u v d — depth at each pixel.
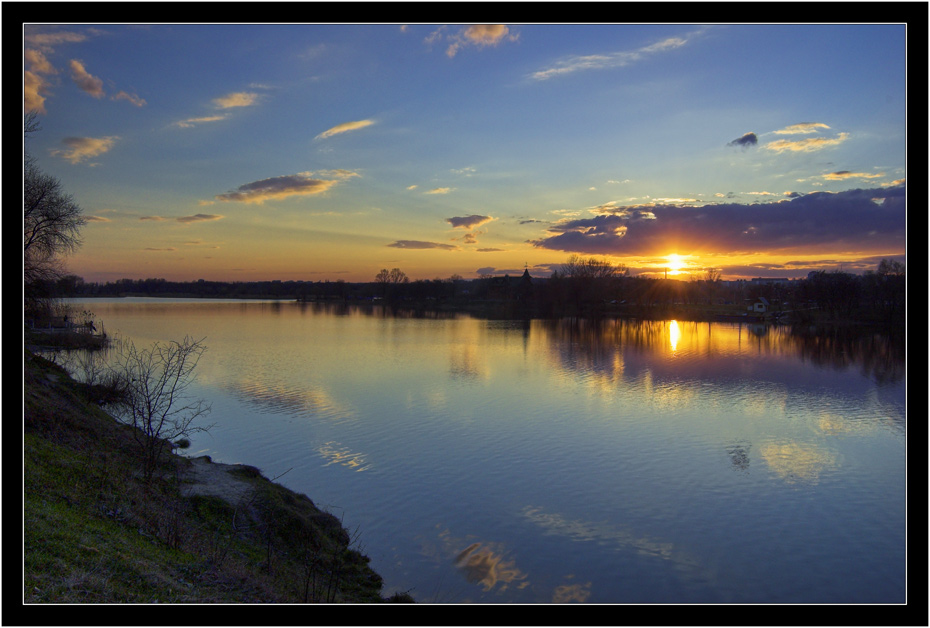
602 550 18.97
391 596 15.59
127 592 11.23
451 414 36.53
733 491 24.02
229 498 19.19
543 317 138.50
